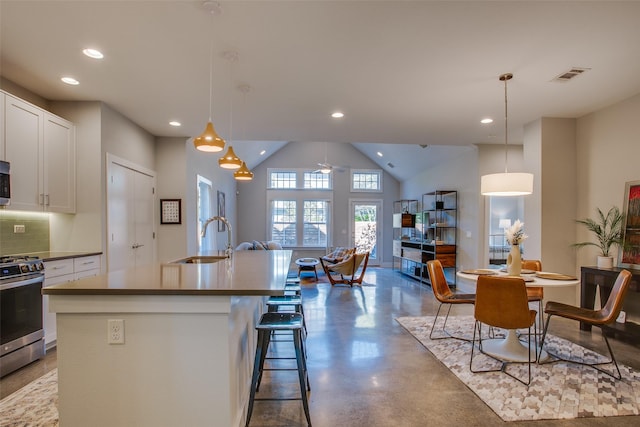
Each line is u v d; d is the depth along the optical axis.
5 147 2.80
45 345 2.88
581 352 3.07
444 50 2.58
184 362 1.65
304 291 6.11
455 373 2.66
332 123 4.45
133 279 1.85
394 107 3.83
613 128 3.72
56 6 2.03
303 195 9.75
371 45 2.51
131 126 4.31
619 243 3.57
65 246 3.59
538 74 2.98
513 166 5.74
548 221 4.17
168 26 2.26
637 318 3.46
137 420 1.65
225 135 5.04
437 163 7.36
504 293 2.53
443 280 3.68
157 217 5.01
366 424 2.01
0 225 3.08
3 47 2.51
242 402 2.05
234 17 2.16
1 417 2.03
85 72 2.94
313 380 2.56
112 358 1.64
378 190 10.00
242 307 2.05
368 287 6.52
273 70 2.92
